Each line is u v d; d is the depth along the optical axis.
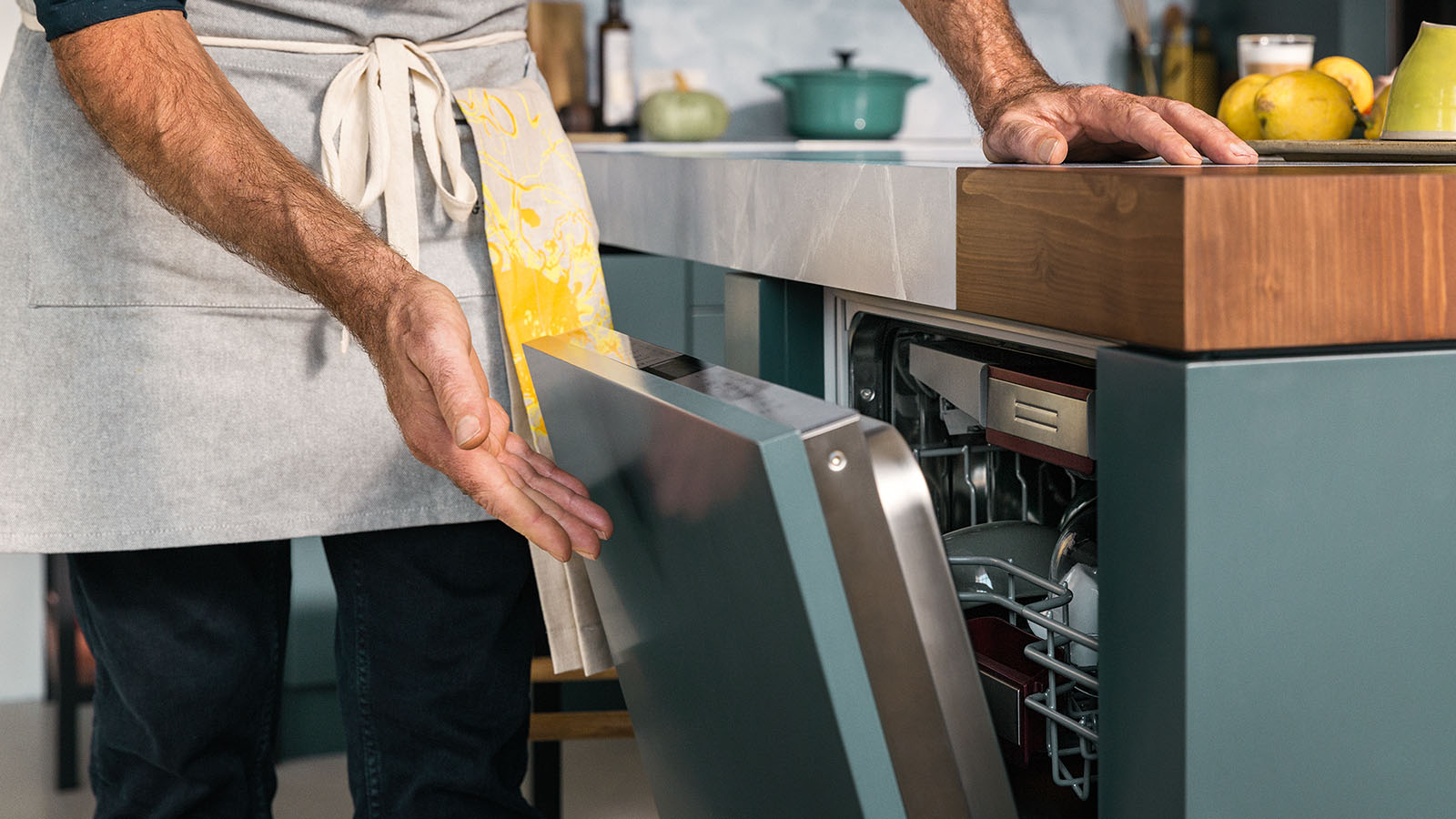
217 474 0.98
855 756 0.56
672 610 0.73
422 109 1.00
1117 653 0.63
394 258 0.72
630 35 2.93
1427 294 0.58
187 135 0.78
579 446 0.78
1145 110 0.77
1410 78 0.88
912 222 0.82
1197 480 0.56
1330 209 0.57
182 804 1.04
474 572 1.07
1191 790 0.58
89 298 0.95
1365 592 0.59
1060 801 0.95
